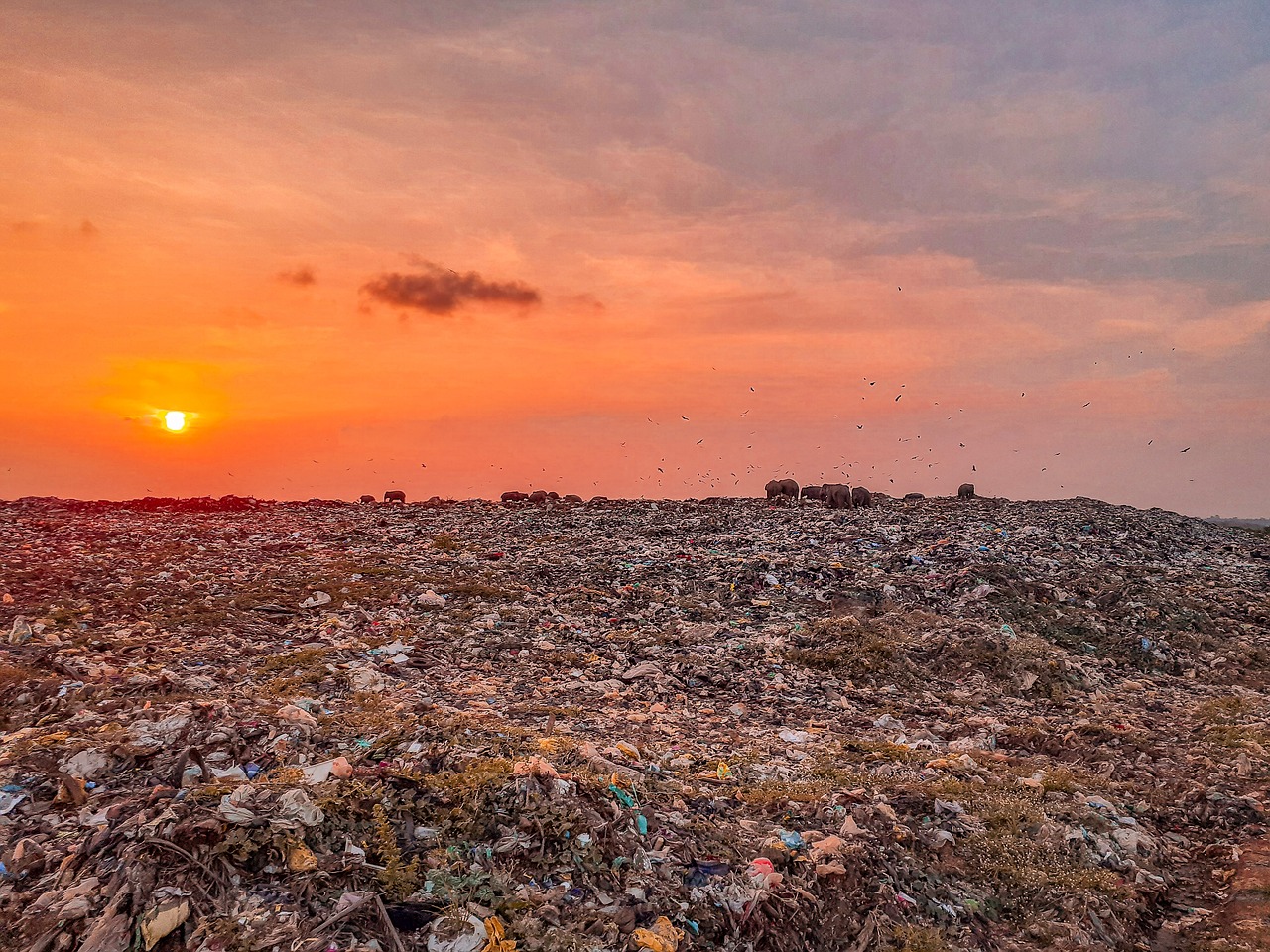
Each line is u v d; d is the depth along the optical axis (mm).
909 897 7719
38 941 5633
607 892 6848
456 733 9484
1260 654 18188
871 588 20906
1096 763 11977
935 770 11109
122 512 31609
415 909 6223
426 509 35156
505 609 18219
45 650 12273
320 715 10289
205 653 13320
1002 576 21469
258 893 6215
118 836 6535
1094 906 7961
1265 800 10445
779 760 11188
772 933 6855
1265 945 7336
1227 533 33969
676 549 25594
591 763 9172
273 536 26125
